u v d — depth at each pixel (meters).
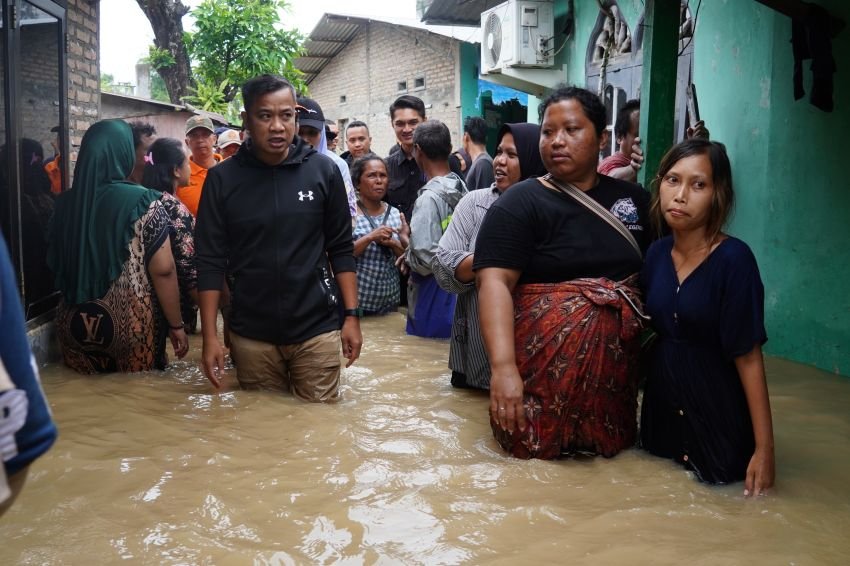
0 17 4.29
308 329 3.95
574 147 3.10
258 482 2.83
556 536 2.43
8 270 1.10
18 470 1.09
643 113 4.45
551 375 3.07
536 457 3.10
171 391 4.11
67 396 3.96
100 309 4.40
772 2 4.24
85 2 6.28
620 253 3.15
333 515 2.55
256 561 2.23
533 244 3.14
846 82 4.52
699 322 2.90
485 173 6.32
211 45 17.00
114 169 4.55
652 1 4.32
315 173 4.00
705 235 2.94
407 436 3.41
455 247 4.11
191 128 6.29
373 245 6.38
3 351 1.07
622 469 3.01
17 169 4.45
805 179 4.88
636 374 3.24
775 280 5.18
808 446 3.32
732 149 5.62
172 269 4.57
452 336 4.30
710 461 2.90
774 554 2.32
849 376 4.57
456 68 16.66
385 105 19.77
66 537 2.38
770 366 4.86
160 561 2.23
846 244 4.59
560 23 8.91
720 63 5.77
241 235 3.91
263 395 3.97
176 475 2.89
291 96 3.83
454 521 2.52
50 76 5.11
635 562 2.26
